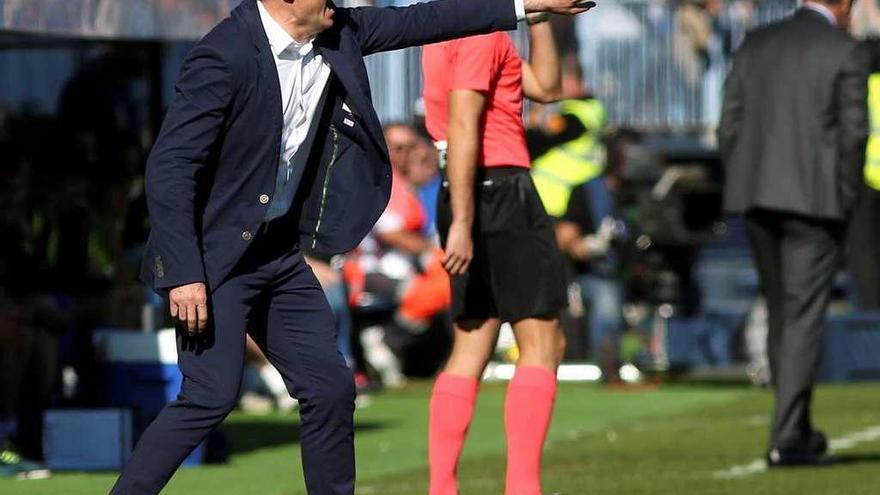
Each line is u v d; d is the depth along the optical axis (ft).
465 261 79.36
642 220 194.18
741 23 206.69
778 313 107.45
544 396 81.15
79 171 123.54
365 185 64.23
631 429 135.54
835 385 176.76
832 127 105.40
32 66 131.54
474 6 65.98
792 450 105.70
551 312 81.05
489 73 79.15
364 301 177.99
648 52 209.05
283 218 64.28
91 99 126.62
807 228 104.83
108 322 118.62
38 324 109.19
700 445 122.11
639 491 95.30
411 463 114.42
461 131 78.79
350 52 63.41
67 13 97.30
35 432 109.91
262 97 61.87
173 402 63.62
